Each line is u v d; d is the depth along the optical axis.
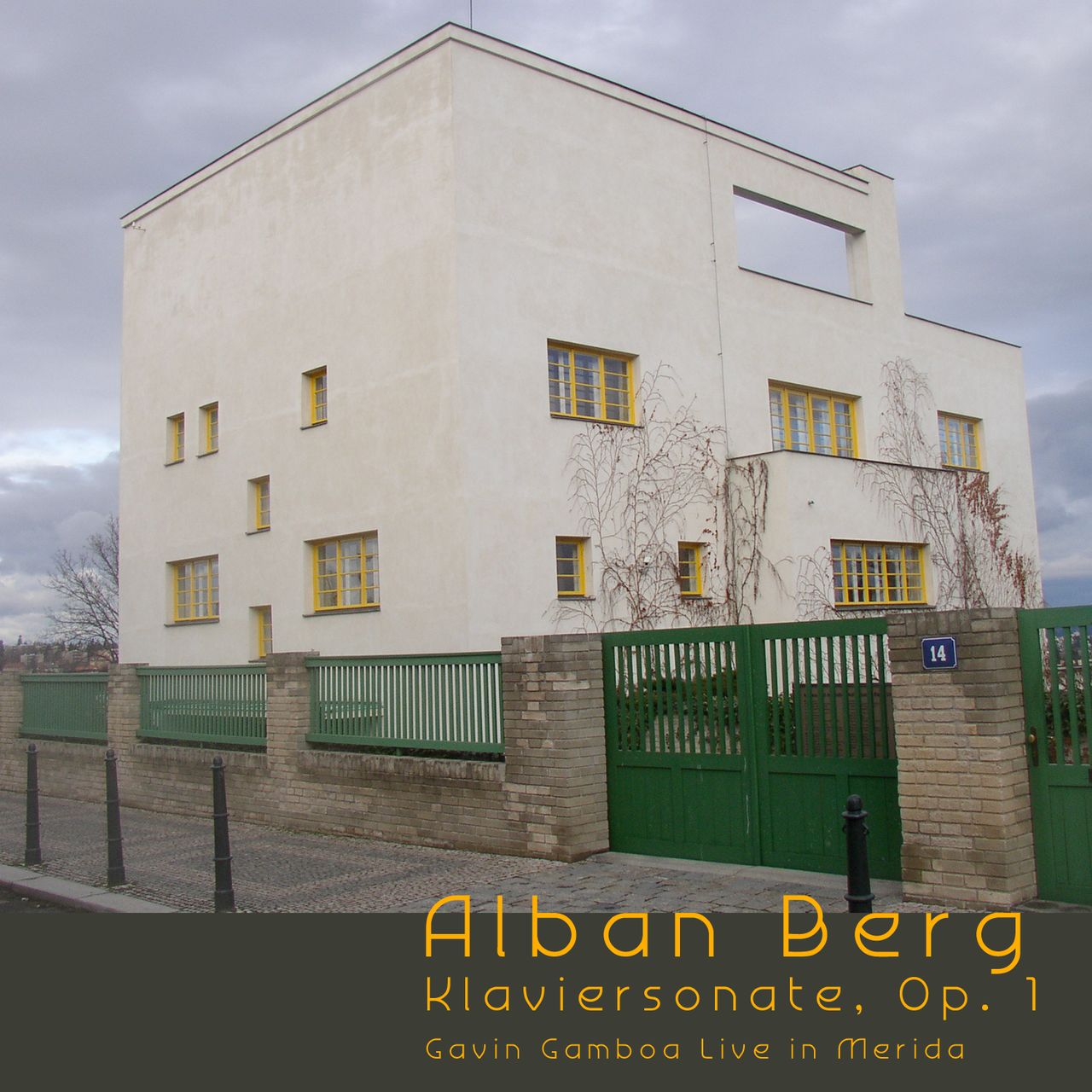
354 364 18.02
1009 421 26.53
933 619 7.51
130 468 23.19
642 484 18.42
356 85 18.34
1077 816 7.26
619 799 9.84
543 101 17.94
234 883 9.48
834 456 19.94
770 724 8.84
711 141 20.50
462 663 10.77
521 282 17.22
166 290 22.52
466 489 16.11
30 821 10.91
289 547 18.98
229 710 13.95
